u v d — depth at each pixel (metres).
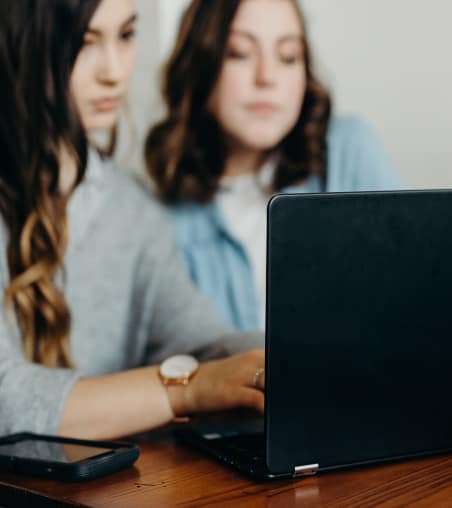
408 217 0.91
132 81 1.85
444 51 1.89
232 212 1.92
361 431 0.92
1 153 1.68
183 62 1.88
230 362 1.13
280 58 1.91
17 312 1.59
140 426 1.14
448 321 0.94
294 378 0.88
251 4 1.88
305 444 0.89
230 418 1.21
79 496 0.86
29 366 1.22
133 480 0.91
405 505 0.81
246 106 1.90
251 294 1.95
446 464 0.94
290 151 1.93
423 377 0.94
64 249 1.68
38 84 1.72
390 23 1.92
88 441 1.02
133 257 1.82
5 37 1.70
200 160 1.90
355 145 1.94
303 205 0.86
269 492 0.86
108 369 1.78
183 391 1.14
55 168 1.71
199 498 0.84
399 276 0.91
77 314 1.74
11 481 0.92
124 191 1.84
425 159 1.94
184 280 1.85
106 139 1.82
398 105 1.93
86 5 1.75
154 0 1.86
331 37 1.92
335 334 0.89
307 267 0.87
